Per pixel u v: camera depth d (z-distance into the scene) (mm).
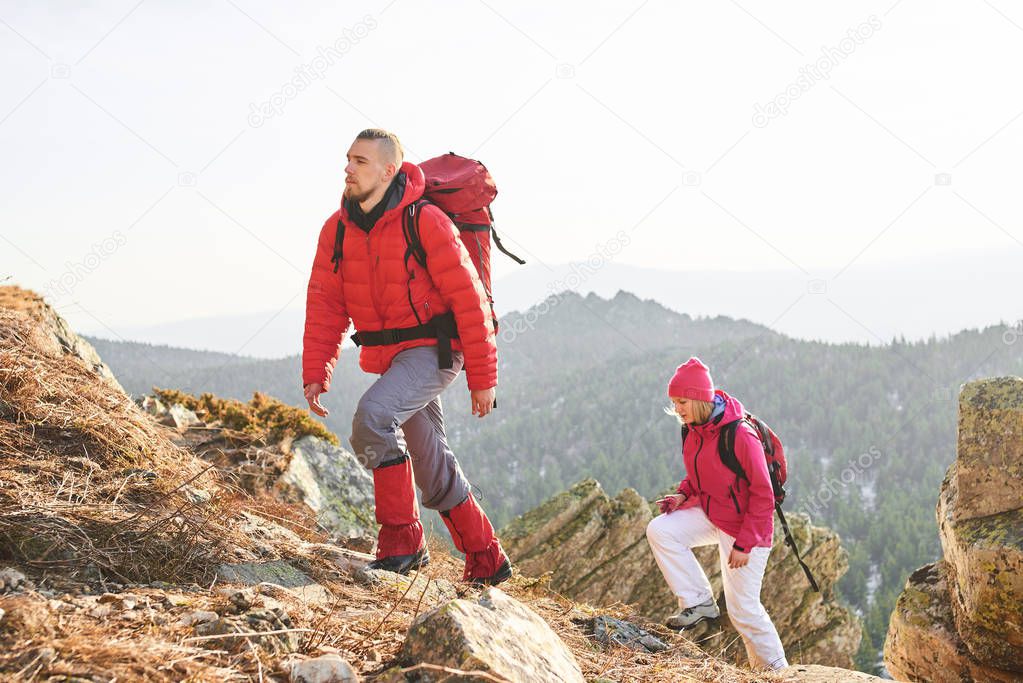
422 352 3531
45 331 4605
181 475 3668
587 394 192000
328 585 3225
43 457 3186
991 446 3693
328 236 3688
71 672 1812
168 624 2223
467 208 3613
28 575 2459
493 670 2025
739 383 184250
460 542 3801
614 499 9453
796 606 9891
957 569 3799
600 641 3510
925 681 4066
